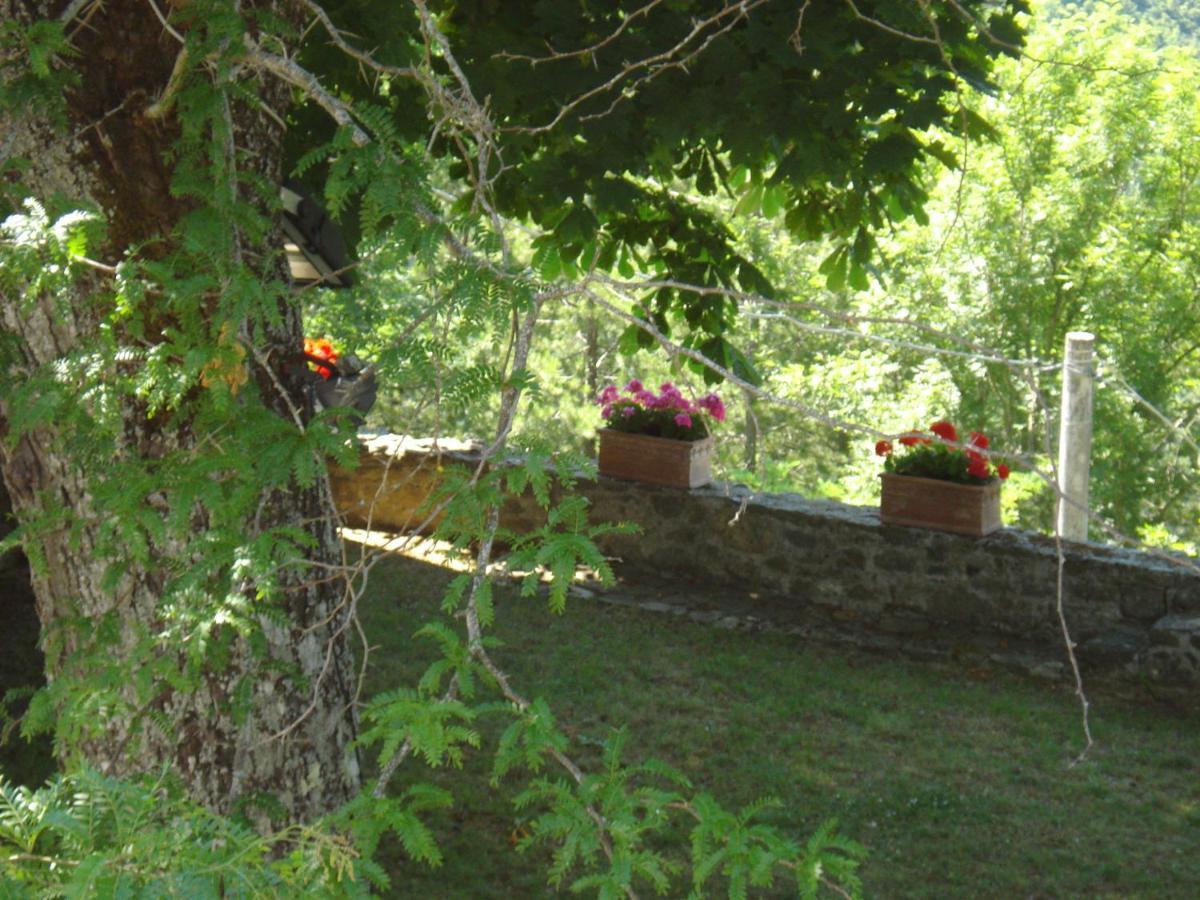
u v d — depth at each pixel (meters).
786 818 6.42
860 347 22.94
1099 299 23.45
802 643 8.82
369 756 6.64
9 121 3.50
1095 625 8.38
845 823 6.41
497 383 2.48
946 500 8.76
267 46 3.14
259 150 4.02
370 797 2.24
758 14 5.66
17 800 1.66
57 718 2.85
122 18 3.63
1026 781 6.95
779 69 5.53
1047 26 22.31
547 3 5.69
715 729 7.44
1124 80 21.89
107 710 2.70
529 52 5.79
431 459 10.09
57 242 2.62
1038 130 22.56
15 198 3.05
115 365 2.92
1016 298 23.58
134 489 2.62
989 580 8.69
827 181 6.43
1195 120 23.19
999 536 8.77
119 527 2.65
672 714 7.62
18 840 1.61
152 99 3.67
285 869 1.75
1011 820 6.50
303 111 6.12
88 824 1.61
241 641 4.09
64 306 2.69
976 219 22.50
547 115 6.12
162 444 3.64
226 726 4.09
